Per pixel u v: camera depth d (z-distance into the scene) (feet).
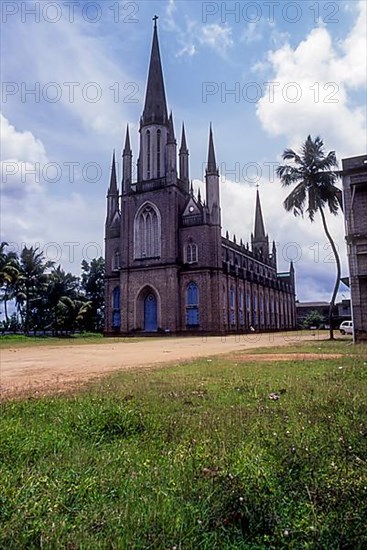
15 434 16.10
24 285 228.43
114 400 22.76
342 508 9.25
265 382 29.32
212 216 197.77
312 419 18.02
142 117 217.77
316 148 121.08
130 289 199.21
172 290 188.85
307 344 83.56
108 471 12.23
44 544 8.48
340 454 12.55
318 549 8.39
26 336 182.91
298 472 11.12
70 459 13.44
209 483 10.61
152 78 219.20
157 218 198.90
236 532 9.08
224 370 37.70
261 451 13.23
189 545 8.52
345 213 85.87
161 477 11.64
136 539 8.59
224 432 15.99
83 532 8.89
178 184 202.80
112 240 218.59
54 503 10.00
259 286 259.80
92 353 74.54
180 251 196.65
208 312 186.09
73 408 20.68
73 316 233.14
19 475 11.85
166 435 16.21
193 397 24.02
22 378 37.83
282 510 9.45
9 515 9.49
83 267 267.39
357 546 8.36
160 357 61.00
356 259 84.33
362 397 22.95
